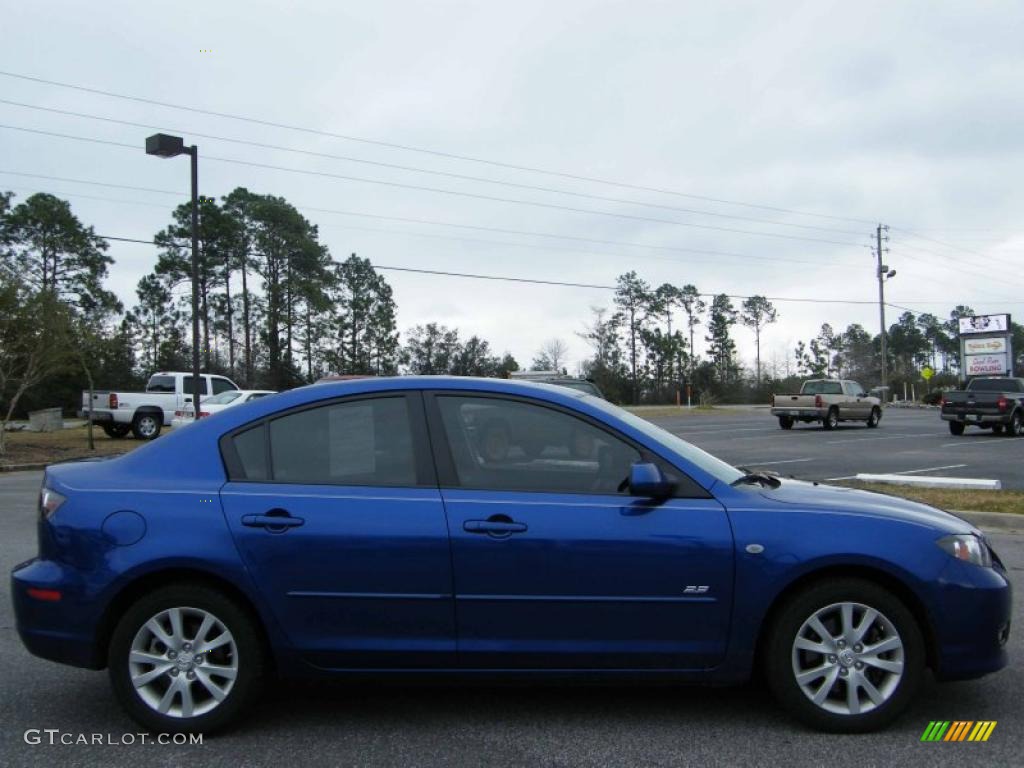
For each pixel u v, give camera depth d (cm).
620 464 418
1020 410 2531
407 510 400
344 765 370
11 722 423
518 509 400
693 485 411
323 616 398
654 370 7838
